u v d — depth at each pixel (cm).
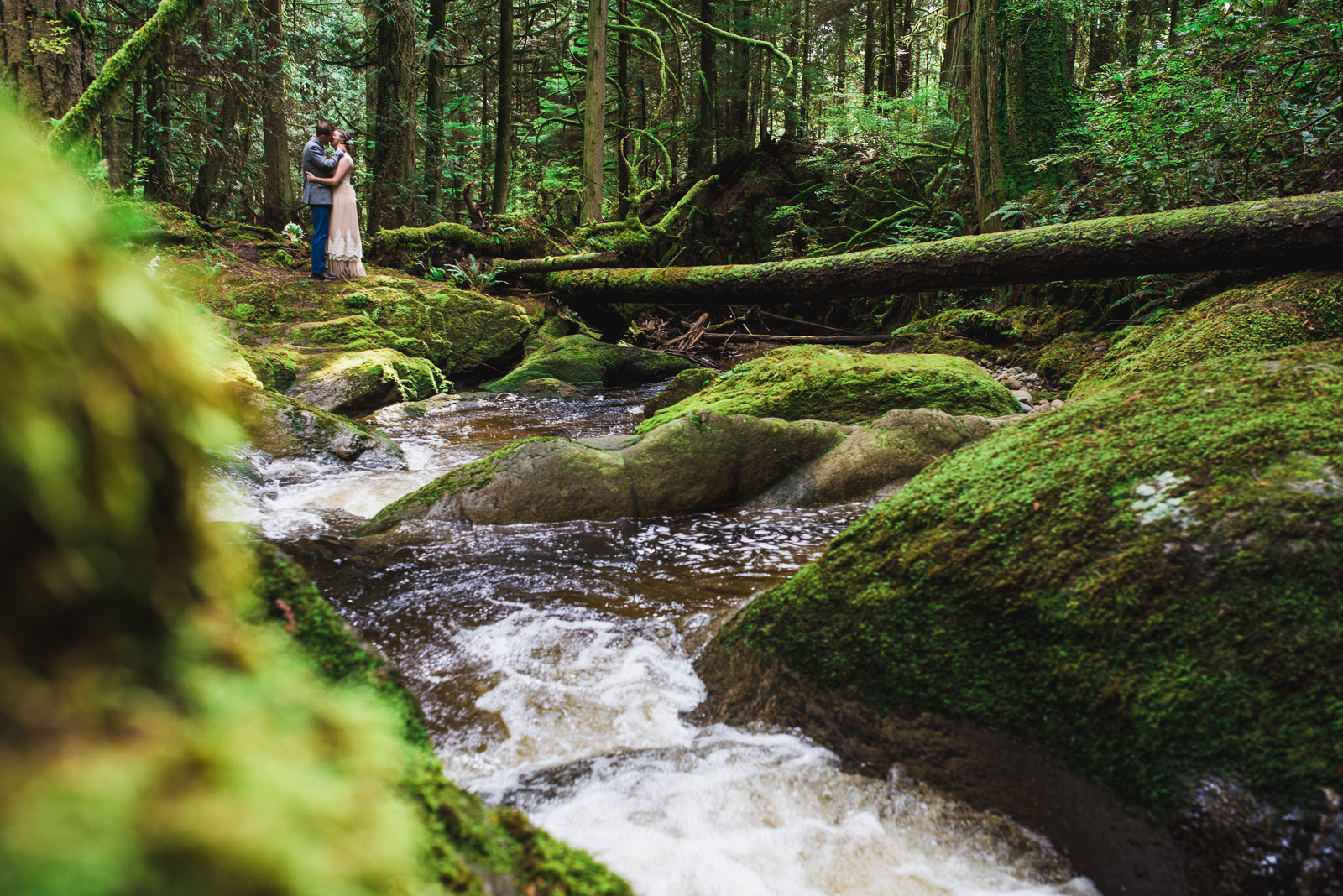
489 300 1070
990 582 194
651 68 2327
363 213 1450
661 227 1480
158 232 915
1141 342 644
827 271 831
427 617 307
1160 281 773
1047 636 182
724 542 407
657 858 172
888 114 1529
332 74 1838
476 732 225
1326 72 652
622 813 186
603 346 1094
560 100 2459
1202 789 150
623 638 285
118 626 28
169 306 33
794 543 405
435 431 711
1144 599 173
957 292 1146
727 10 2053
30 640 24
